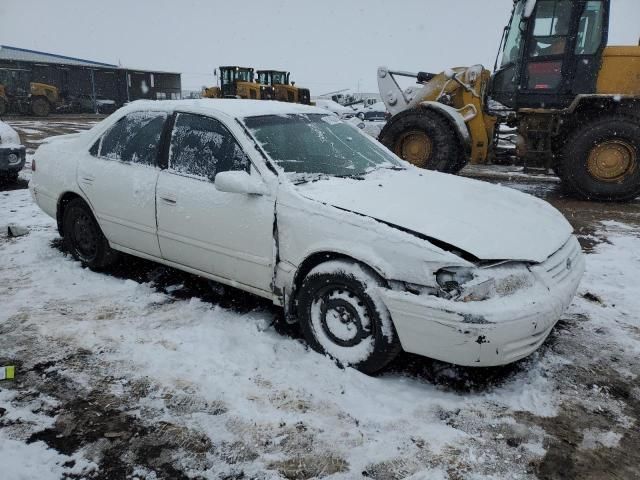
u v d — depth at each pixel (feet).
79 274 14.74
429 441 8.21
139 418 8.63
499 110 31.12
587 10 26.18
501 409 9.08
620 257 17.17
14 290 13.56
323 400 9.17
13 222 19.70
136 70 120.16
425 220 9.74
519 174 35.76
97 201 14.12
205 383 9.55
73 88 110.63
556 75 27.27
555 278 9.74
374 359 9.73
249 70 83.56
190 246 12.35
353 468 7.64
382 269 9.24
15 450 7.82
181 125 12.81
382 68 34.78
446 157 29.43
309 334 10.66
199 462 7.72
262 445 8.07
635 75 25.88
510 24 29.63
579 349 11.14
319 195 10.59
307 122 13.39
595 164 26.27
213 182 11.87
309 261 10.57
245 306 12.84
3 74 95.91
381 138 31.22
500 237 9.57
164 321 11.91
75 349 10.64
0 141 24.27
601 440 8.37
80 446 7.98
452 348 8.80
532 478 7.54
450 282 8.86
